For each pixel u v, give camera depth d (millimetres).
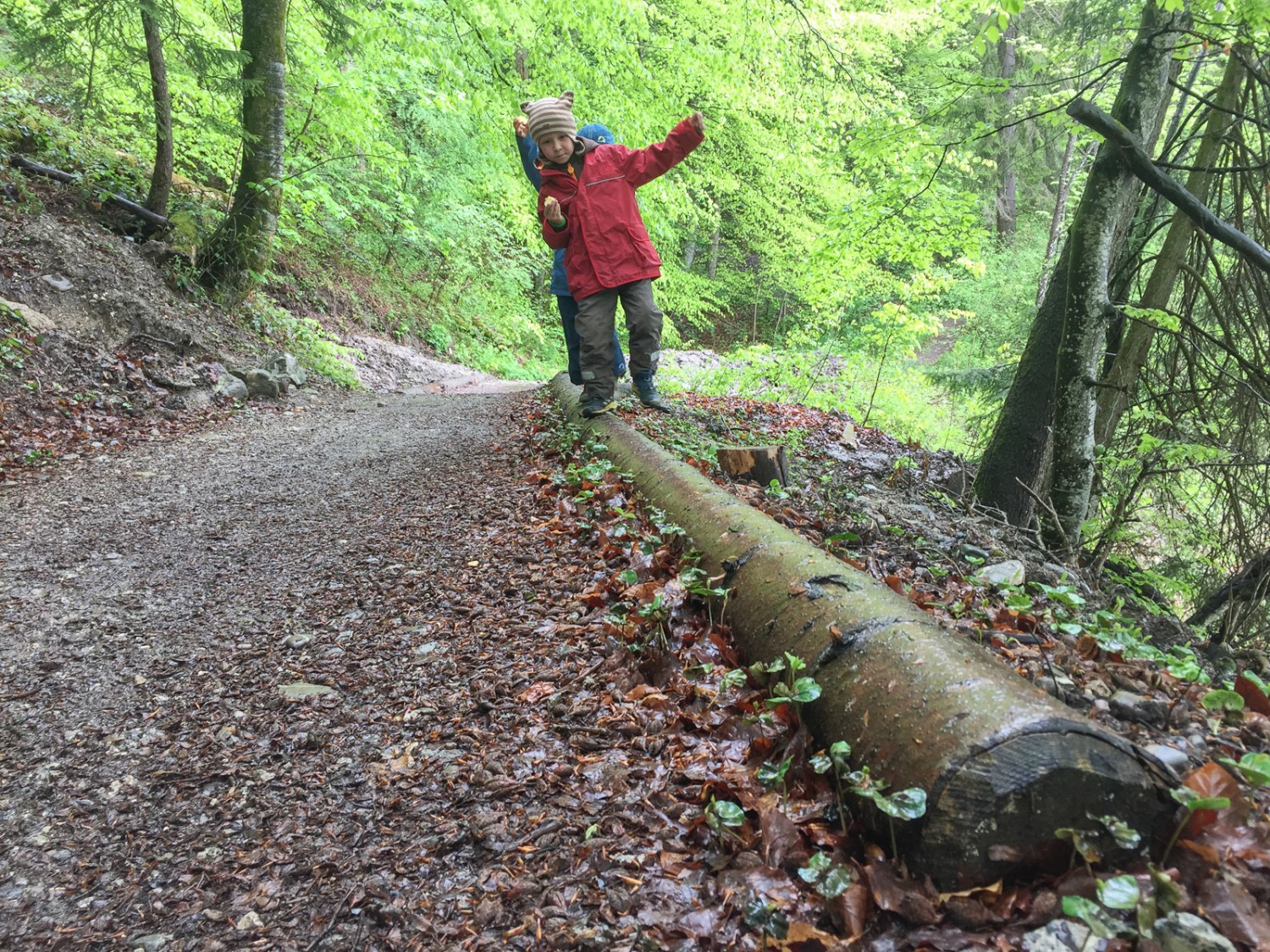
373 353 12297
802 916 1405
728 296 24797
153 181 9023
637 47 11305
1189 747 1818
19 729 2430
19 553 3867
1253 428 6406
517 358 18828
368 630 2957
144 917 1699
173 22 7715
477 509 4168
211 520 4422
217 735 2367
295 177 10469
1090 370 5277
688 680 2219
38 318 6816
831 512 4113
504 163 14000
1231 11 4840
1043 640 2477
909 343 12148
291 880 1768
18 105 9461
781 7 11016
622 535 3209
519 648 2648
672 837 1689
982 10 5438
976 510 5848
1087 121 4672
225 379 7871
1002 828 1374
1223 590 5418
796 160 13414
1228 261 7348
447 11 10578
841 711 1731
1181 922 1204
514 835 1782
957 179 16406
